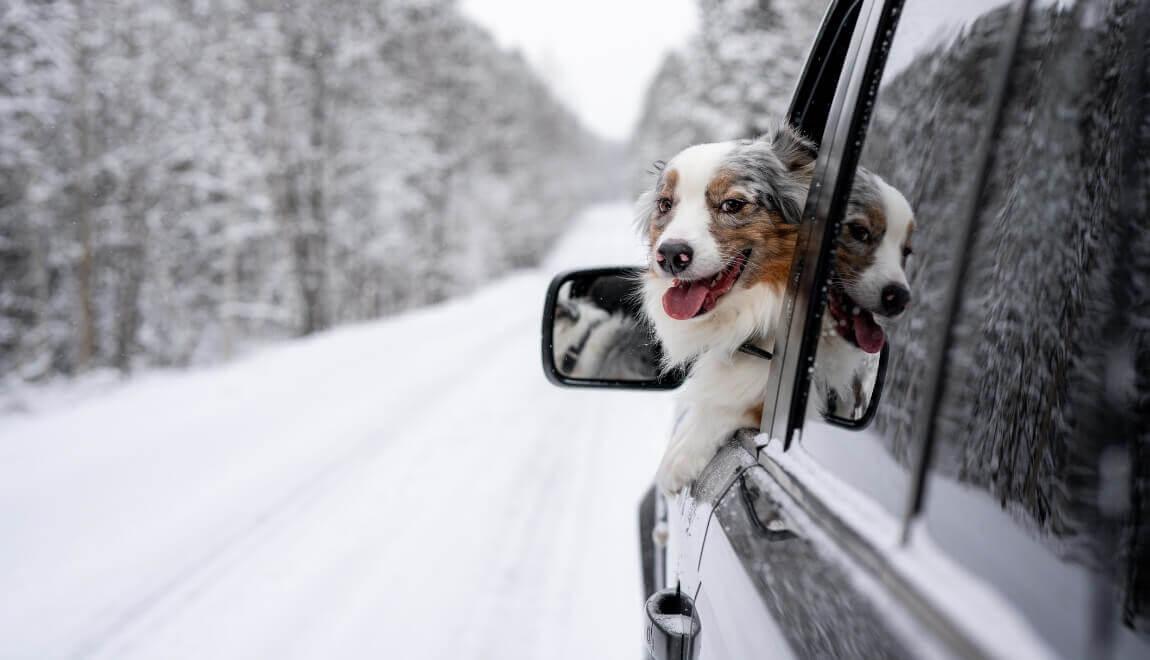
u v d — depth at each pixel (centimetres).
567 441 618
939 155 93
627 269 223
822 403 115
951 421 74
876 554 76
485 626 320
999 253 74
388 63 2683
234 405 783
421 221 3106
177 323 2166
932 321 85
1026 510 63
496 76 4747
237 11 2000
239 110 2022
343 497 489
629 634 309
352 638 315
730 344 174
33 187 1598
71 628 327
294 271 2294
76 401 1532
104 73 1664
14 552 409
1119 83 63
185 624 329
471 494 488
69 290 1962
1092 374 60
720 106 1880
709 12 1969
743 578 109
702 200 185
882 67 119
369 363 1086
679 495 176
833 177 127
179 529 436
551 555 388
